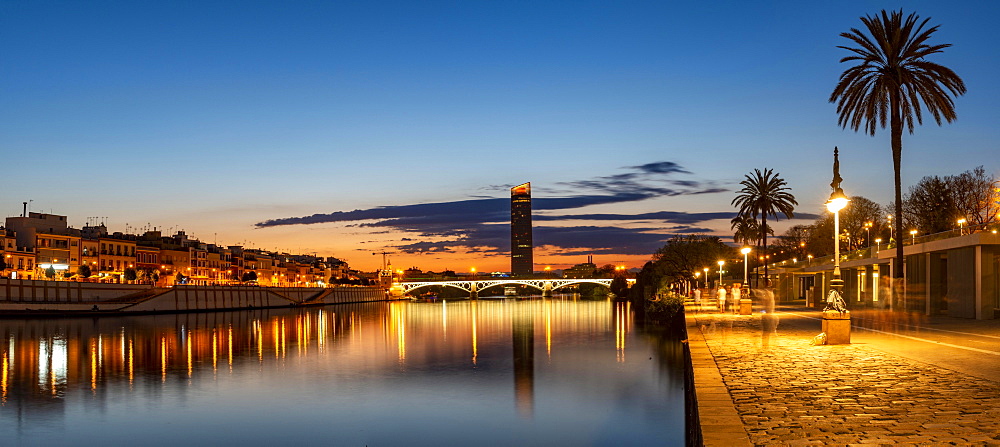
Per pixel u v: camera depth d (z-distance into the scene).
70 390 48.66
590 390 47.34
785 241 169.25
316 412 41.22
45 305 121.38
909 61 56.03
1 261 135.25
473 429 37.06
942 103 54.84
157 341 85.50
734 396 17.34
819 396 17.16
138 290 143.75
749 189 106.25
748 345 30.70
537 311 169.50
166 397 46.00
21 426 37.72
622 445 33.78
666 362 60.78
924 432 13.05
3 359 66.06
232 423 38.38
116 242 179.25
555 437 35.31
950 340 31.73
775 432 13.38
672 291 124.94
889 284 67.19
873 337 33.56
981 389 17.64
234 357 68.69
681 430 36.41
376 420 39.09
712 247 147.00
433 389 48.44
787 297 112.62
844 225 125.81
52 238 156.75
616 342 78.94
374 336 95.00
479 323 122.06
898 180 57.28
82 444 34.22
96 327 106.50
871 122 57.88
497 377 53.59
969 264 49.84
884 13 56.59
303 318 143.50
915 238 59.56
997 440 12.33
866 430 13.37
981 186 98.44
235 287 180.12
